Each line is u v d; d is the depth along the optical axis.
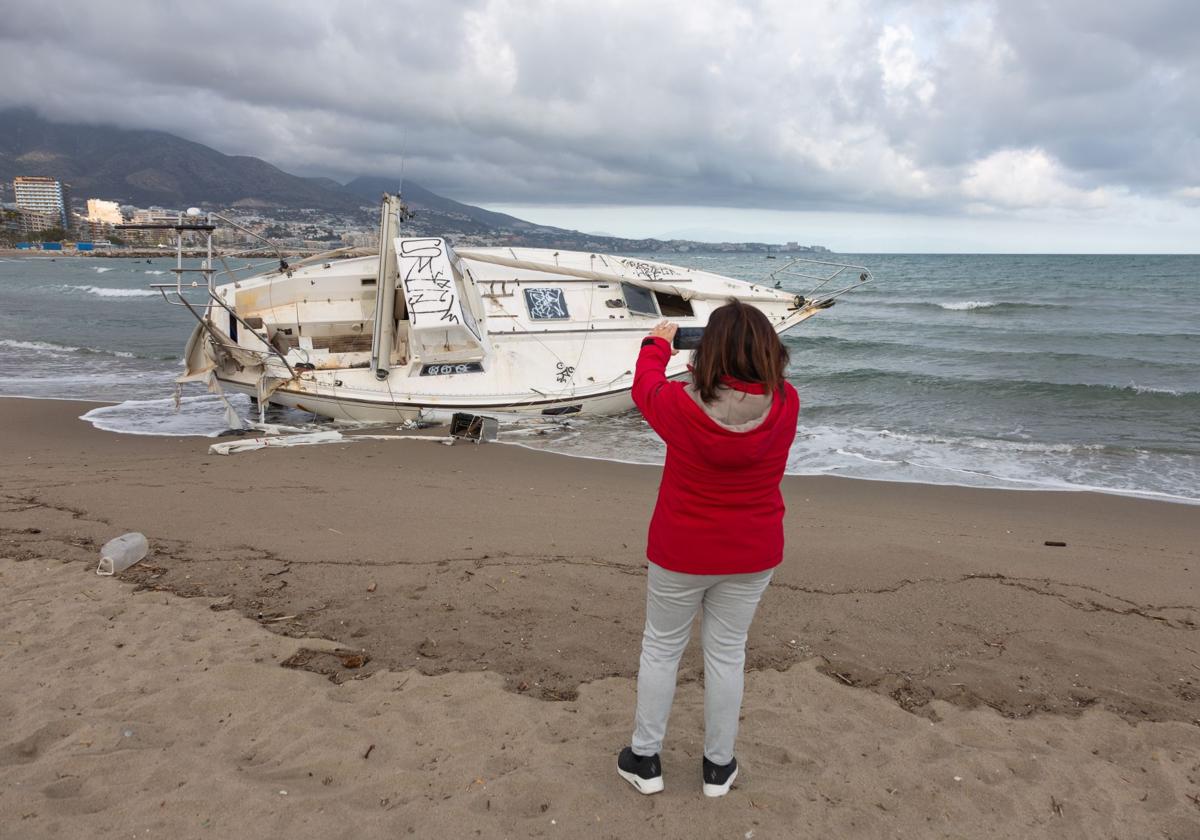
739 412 2.37
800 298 15.49
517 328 13.29
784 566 5.78
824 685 3.91
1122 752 3.38
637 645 4.31
